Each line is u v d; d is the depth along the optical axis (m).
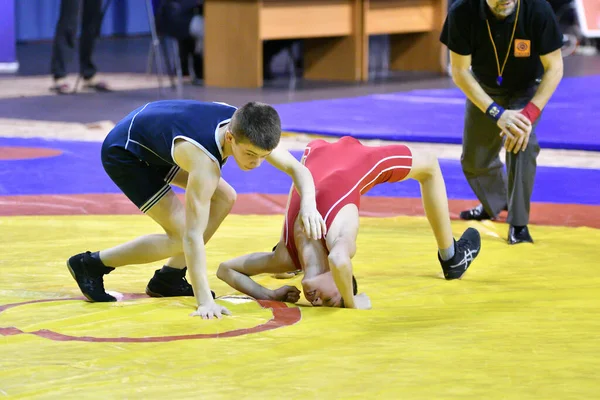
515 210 10.50
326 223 7.58
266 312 7.30
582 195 13.70
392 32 30.55
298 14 27.81
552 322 7.03
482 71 11.18
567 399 5.33
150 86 27.17
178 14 27.53
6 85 27.34
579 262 9.52
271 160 7.36
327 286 7.41
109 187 14.10
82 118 21.08
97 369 5.88
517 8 10.58
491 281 8.67
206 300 7.16
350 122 20.28
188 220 7.06
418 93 25.70
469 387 5.52
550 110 21.72
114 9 44.41
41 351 6.26
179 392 5.45
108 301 7.74
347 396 5.37
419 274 9.00
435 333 6.73
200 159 6.94
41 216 11.76
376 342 6.49
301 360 6.05
